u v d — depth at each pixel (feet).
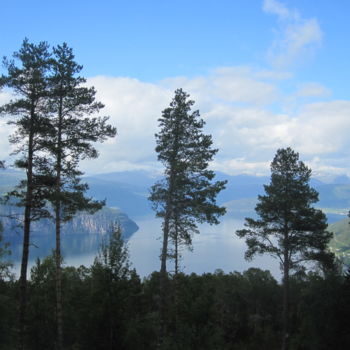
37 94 59.98
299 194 85.20
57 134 62.80
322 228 83.10
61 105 63.31
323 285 82.64
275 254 91.50
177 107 77.30
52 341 63.26
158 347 61.36
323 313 80.43
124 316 55.11
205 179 78.38
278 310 139.03
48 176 62.18
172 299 75.77
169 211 77.77
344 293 78.84
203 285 65.16
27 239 61.05
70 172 62.90
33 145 61.93
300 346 94.94
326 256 83.46
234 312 130.21
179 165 73.67
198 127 77.82
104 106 65.77
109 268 56.03
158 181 79.51
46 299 67.31
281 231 86.74
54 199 59.31
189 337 58.75
